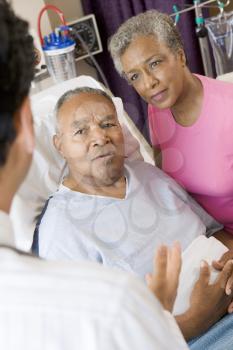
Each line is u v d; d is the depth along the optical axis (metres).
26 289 0.60
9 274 0.61
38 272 0.61
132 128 1.63
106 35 2.47
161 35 1.39
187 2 2.37
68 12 2.49
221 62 2.15
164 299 0.80
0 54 0.59
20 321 0.58
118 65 1.47
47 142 1.58
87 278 0.61
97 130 1.42
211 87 1.48
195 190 1.58
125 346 0.59
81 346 0.58
